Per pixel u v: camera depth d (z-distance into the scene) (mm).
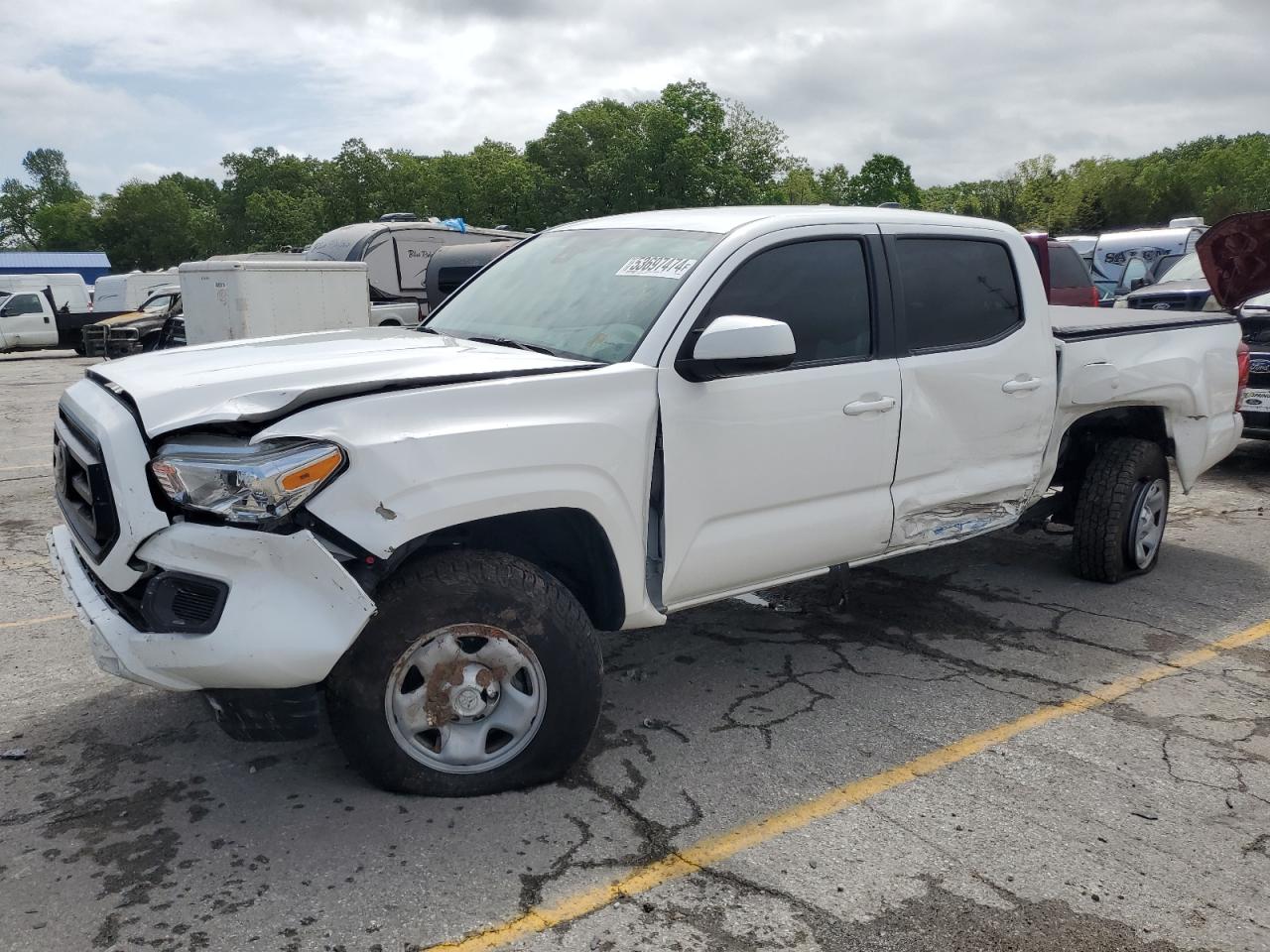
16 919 2635
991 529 4797
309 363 3238
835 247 4070
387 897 2738
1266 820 3232
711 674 4359
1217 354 5871
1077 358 5055
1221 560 6145
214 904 2703
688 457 3529
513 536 3559
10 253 74125
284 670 2785
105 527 2928
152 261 88688
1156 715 4008
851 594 5441
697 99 51906
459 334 4121
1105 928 2680
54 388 17672
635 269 3883
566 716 3250
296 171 77188
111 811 3184
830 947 2582
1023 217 79062
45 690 4164
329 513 2814
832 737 3773
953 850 3031
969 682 4309
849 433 3990
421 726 3137
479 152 73125
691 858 2961
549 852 2969
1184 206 71250
